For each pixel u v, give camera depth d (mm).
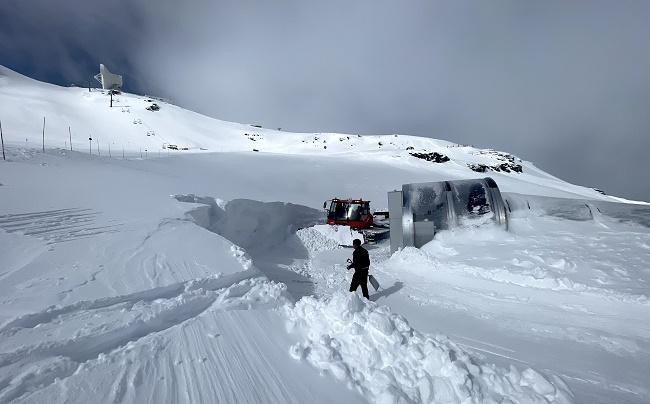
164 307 4488
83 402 2656
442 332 5090
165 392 2926
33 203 8680
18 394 2668
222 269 6242
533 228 10227
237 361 3523
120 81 102688
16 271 5066
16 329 3525
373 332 3721
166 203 10453
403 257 9938
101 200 9867
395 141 110500
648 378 3656
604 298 5730
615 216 10422
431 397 2947
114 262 5781
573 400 2887
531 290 6492
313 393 3072
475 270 7793
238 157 47125
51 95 82375
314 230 15703
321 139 106125
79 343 3445
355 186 37125
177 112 101062
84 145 49719
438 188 11305
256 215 14172
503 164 89125
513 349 4422
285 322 4531
